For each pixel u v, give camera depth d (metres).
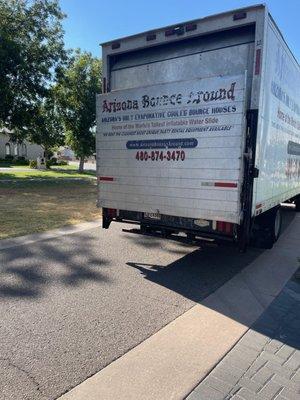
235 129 3.97
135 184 4.87
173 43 4.81
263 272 4.71
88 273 4.43
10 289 3.85
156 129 4.57
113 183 5.09
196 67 4.64
